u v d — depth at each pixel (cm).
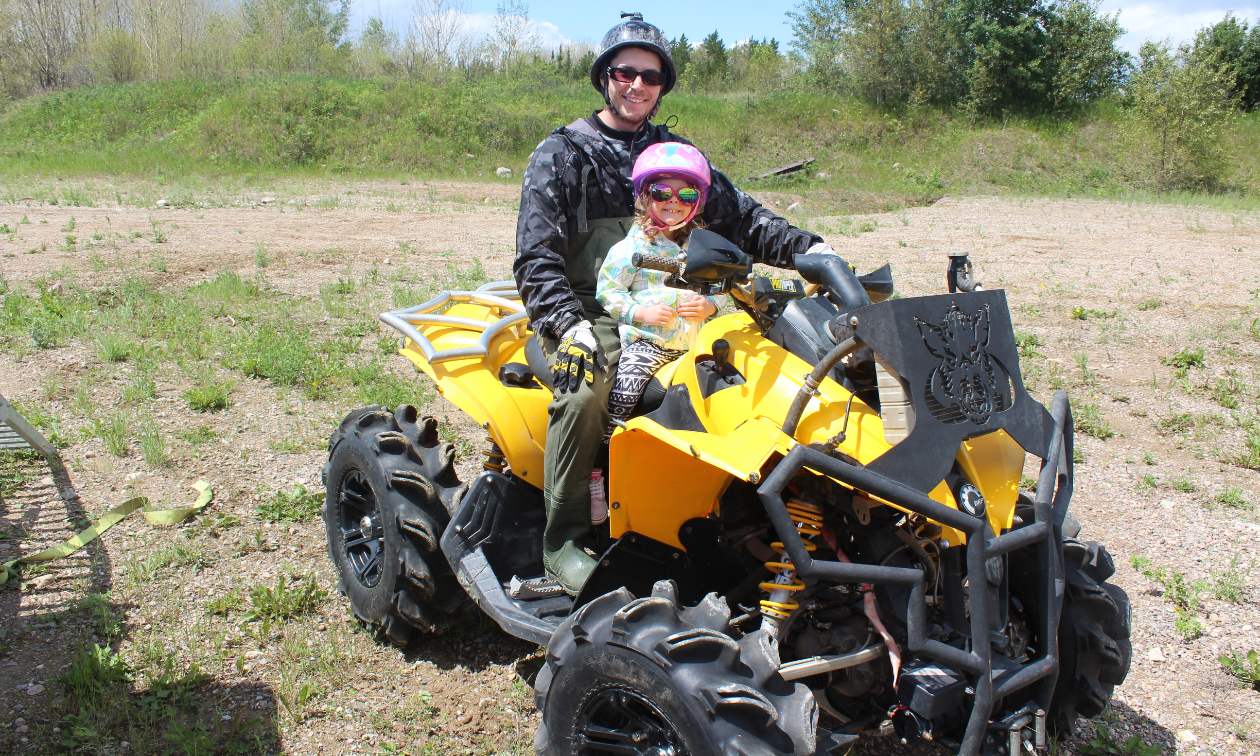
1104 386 696
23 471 504
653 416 297
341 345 732
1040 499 258
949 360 256
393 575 354
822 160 2644
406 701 339
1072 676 293
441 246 1234
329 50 3794
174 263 1030
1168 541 476
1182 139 2428
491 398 349
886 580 237
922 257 1212
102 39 3831
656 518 288
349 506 405
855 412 263
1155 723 342
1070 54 2986
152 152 2377
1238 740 333
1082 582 293
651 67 338
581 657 257
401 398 628
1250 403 661
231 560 427
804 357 279
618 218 347
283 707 329
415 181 2198
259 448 549
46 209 1488
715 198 358
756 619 286
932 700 241
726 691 225
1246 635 396
